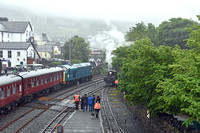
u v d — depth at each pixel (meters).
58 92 32.88
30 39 67.25
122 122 19.45
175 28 34.25
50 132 14.62
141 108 19.39
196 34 10.73
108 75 43.06
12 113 19.34
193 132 10.92
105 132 15.80
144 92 14.84
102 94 33.88
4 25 66.94
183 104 9.55
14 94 20.55
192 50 10.84
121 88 21.50
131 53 19.69
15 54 51.50
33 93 25.64
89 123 17.38
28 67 40.69
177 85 9.31
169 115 14.08
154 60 14.43
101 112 22.14
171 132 12.93
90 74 52.09
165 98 9.98
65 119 18.47
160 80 12.87
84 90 36.47
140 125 19.12
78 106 22.14
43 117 18.58
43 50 90.56
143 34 43.31
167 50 14.33
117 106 25.89
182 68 10.36
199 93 8.97
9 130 14.83
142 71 14.67
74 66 42.44
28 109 21.11
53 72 31.97
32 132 14.82
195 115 8.51
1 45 51.72
